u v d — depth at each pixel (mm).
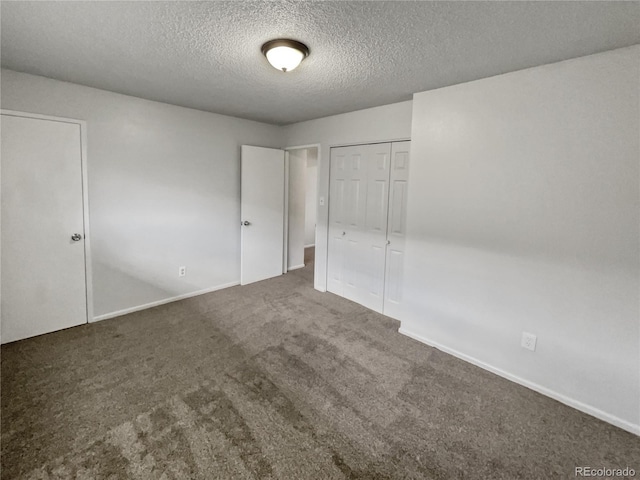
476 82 2371
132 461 1596
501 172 2289
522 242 2232
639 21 1529
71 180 2850
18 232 2648
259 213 4395
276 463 1612
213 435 1771
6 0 1481
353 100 3068
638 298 1838
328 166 3953
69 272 2932
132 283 3352
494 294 2398
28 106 2572
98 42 1922
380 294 3537
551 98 2045
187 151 3609
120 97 3043
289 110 3553
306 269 5207
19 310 2713
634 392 1878
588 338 2014
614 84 1832
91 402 2002
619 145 1836
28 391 2088
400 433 1831
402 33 1730
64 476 1506
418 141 2756
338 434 1810
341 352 2684
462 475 1580
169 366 2416
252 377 2307
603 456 1716
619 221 1865
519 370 2312
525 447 1759
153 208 3416
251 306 3621
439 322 2752
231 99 3125
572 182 2002
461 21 1593
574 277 2039
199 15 1601
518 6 1446
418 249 2842
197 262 3883
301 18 1604
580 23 1572
